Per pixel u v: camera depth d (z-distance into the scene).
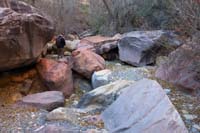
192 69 3.26
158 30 5.36
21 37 3.52
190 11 3.12
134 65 4.79
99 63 4.48
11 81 3.87
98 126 2.77
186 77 3.34
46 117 3.01
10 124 2.95
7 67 3.70
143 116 2.61
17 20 3.45
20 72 4.01
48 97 3.54
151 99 2.76
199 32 3.02
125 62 4.99
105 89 3.38
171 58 3.75
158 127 2.40
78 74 4.43
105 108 3.18
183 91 3.30
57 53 4.95
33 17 3.68
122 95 3.09
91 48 5.19
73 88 4.18
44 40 3.99
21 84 3.88
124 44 5.08
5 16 3.42
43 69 4.07
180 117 2.48
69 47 5.12
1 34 3.28
